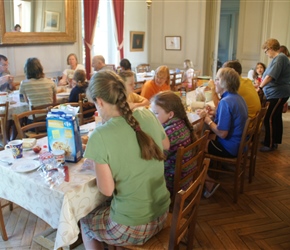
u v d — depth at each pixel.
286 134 4.62
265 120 3.82
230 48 9.68
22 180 1.56
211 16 6.90
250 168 3.01
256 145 3.03
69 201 1.42
